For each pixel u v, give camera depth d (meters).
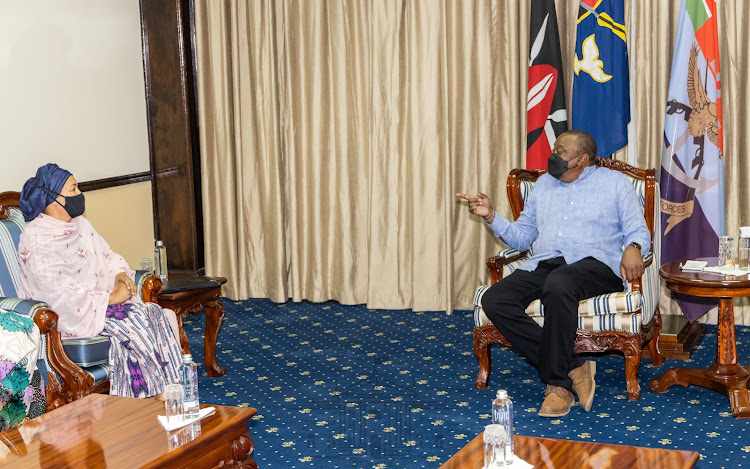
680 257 5.12
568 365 4.00
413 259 6.07
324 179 6.27
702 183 5.00
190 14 6.38
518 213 4.82
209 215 6.56
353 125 6.17
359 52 6.02
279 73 6.33
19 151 4.95
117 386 3.81
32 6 5.04
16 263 3.98
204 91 6.39
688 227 5.07
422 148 5.95
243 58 6.34
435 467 3.47
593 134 5.24
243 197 6.51
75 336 3.80
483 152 5.87
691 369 4.28
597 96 5.20
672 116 5.02
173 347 4.13
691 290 3.99
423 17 5.83
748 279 3.88
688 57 4.97
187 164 6.52
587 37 5.20
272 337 5.57
